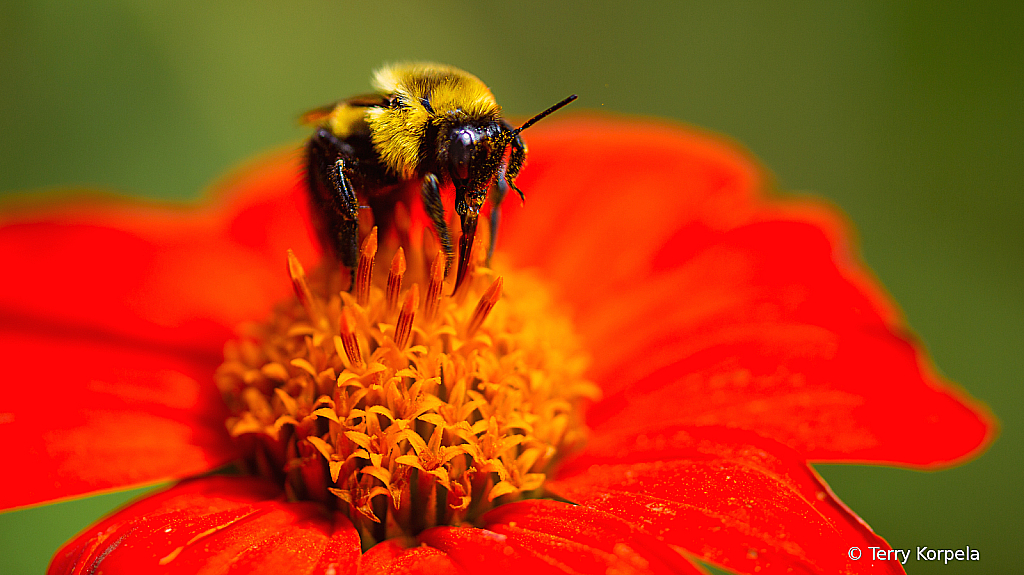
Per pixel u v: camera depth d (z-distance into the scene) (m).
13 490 0.16
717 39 0.27
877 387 0.17
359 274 0.16
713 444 0.16
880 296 0.18
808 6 0.26
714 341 0.17
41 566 0.18
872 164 0.24
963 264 0.22
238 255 0.18
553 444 0.16
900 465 0.16
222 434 0.17
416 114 0.16
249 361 0.16
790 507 0.15
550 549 0.15
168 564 0.15
